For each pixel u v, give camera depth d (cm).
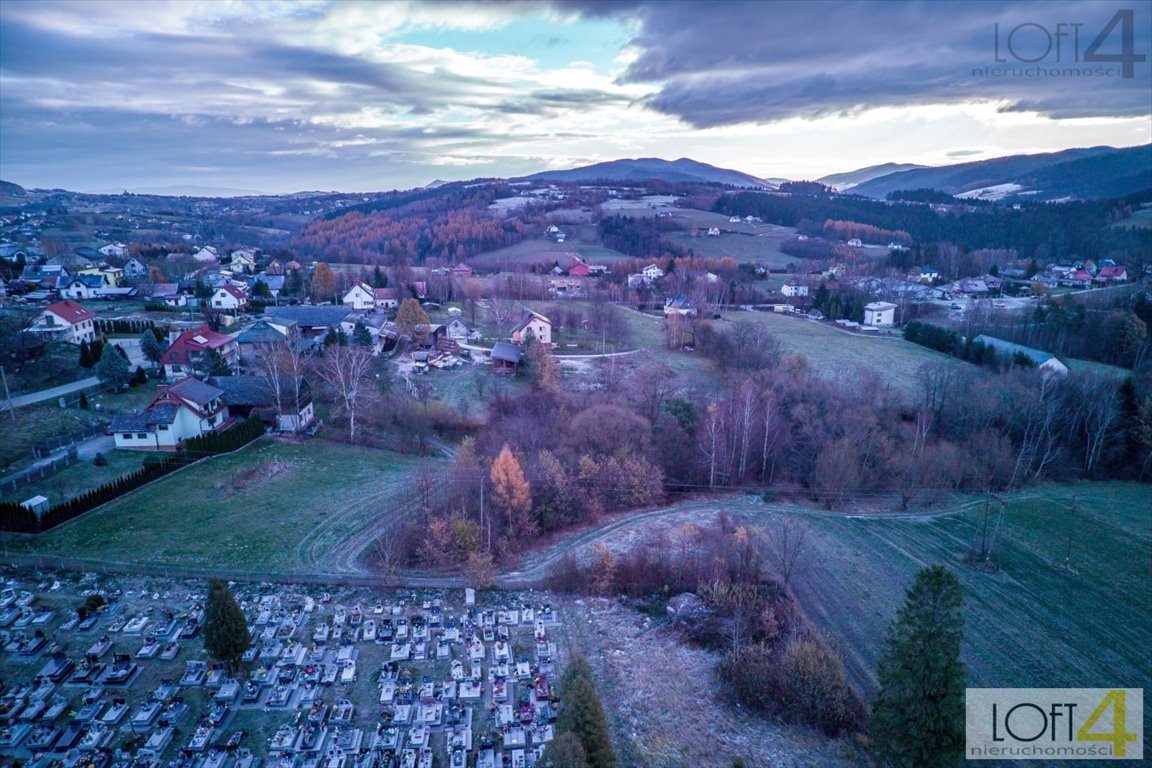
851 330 15525
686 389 10969
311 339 12025
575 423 8756
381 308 16238
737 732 4800
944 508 8375
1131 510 8300
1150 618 6094
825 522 7919
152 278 17012
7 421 7994
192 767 4066
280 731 4362
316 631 5438
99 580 5841
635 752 4556
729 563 6681
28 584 5712
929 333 13938
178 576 5975
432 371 11831
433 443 9300
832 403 9669
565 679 4184
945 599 3844
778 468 9081
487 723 4609
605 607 6191
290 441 8888
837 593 6444
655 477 8156
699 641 5756
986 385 10075
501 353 11831
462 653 5344
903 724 3953
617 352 13362
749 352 11956
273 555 6388
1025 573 6825
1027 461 9400
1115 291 16962
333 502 7462
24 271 17112
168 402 8188
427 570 6531
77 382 9506
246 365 10881
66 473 7212
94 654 4894
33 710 4356
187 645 5150
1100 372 11369
